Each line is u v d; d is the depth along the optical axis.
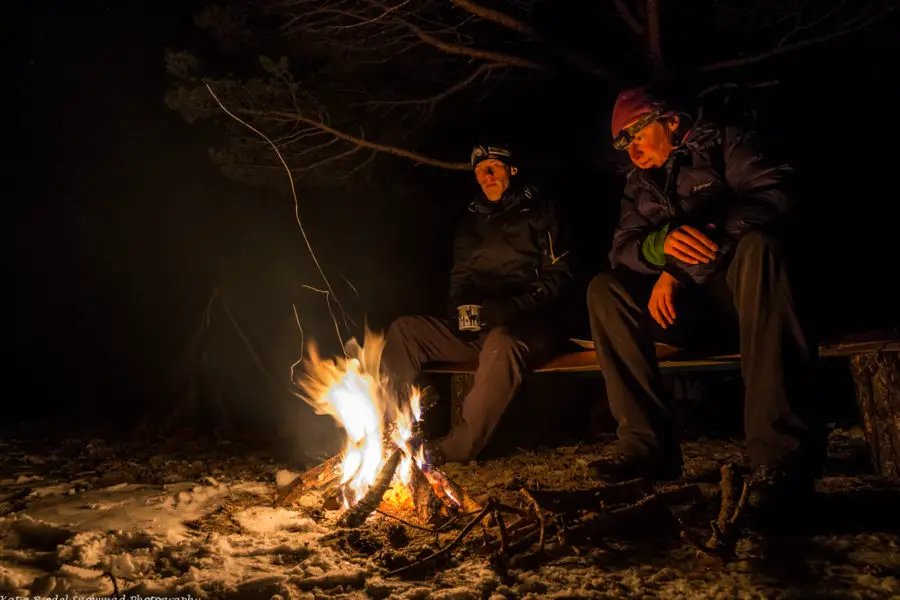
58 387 7.98
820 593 2.31
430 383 5.02
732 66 5.55
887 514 3.03
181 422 5.68
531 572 2.55
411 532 3.06
